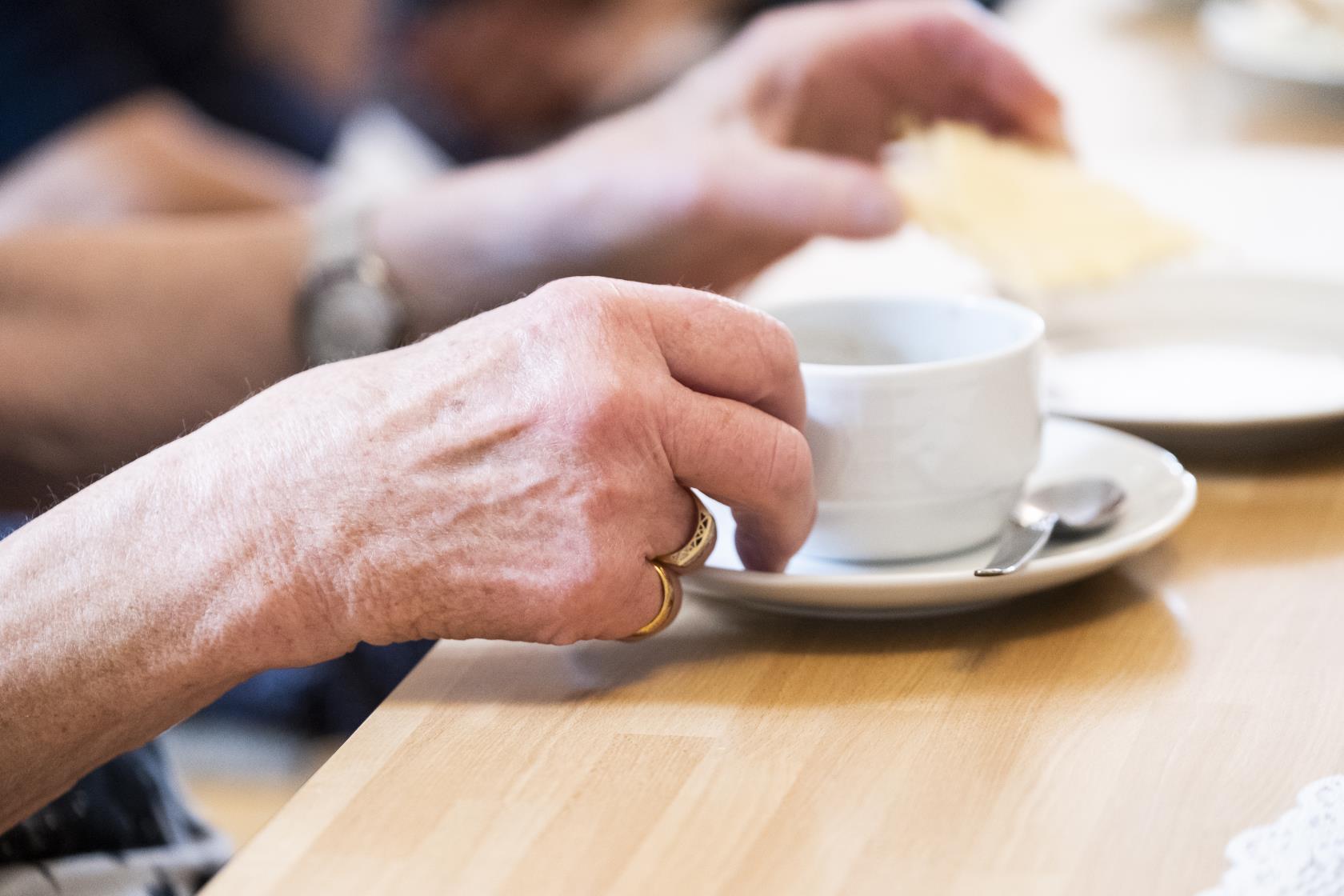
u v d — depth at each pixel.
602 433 0.79
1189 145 1.71
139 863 0.97
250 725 1.36
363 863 0.72
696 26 2.13
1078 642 0.81
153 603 0.80
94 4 1.77
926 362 0.89
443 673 0.82
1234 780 0.73
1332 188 1.36
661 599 0.81
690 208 1.20
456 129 2.18
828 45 1.28
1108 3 2.92
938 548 0.85
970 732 0.76
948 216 1.11
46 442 1.30
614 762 0.76
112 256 1.38
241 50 2.01
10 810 0.83
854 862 0.71
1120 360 1.03
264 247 1.39
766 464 0.81
